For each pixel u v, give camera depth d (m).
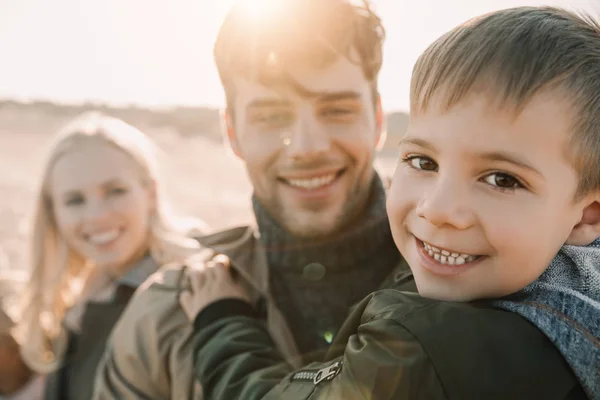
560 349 0.90
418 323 0.92
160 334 1.58
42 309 2.71
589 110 0.92
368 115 1.51
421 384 0.88
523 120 0.89
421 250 1.00
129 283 2.33
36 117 19.64
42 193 2.73
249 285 1.56
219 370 1.36
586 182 0.94
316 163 1.46
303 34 1.41
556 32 0.94
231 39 1.48
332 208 1.50
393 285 1.31
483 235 0.92
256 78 1.44
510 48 0.92
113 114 20.05
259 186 1.53
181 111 19.48
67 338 2.42
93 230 2.46
